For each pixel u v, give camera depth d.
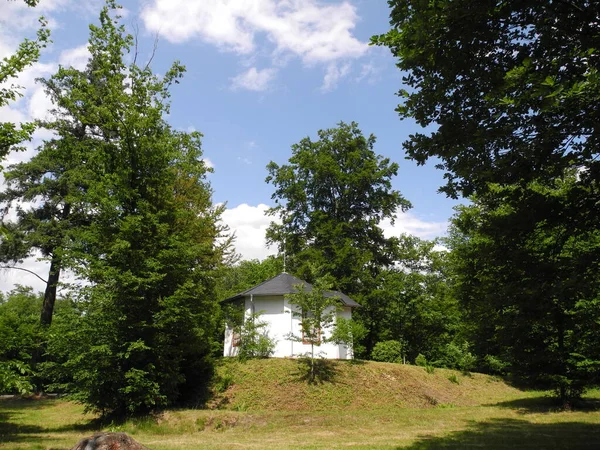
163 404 17.61
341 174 38.44
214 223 25.52
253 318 23.77
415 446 11.81
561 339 18.58
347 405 19.09
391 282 35.38
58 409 22.83
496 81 8.67
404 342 33.28
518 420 16.78
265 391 19.80
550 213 9.04
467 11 7.78
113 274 16.17
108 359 16.25
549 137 8.20
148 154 19.03
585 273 8.49
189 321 17.94
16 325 17.44
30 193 26.09
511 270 9.38
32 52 11.55
